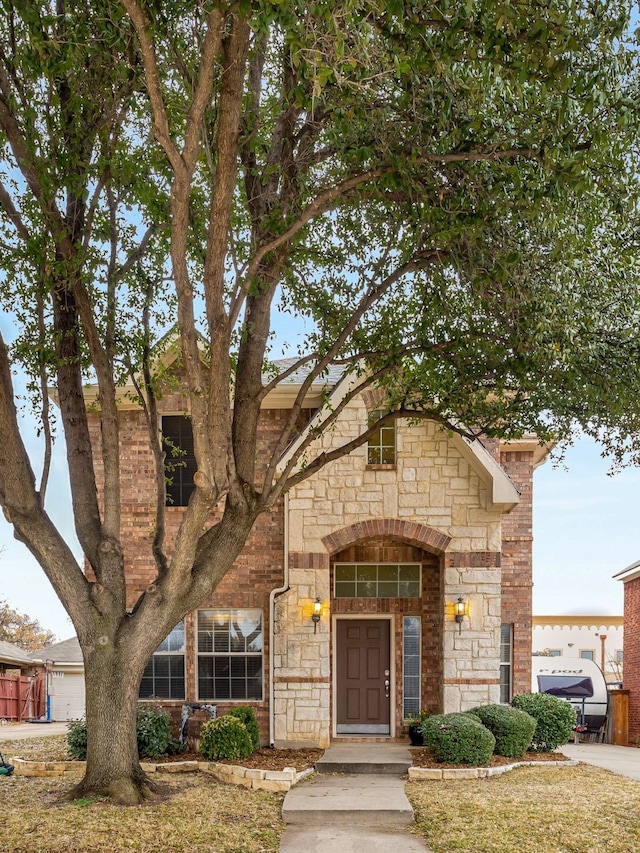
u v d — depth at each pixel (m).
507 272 9.51
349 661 17.17
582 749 19.70
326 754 14.52
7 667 32.47
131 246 12.57
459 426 15.69
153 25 7.78
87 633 10.66
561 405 12.03
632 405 10.81
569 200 9.02
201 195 11.91
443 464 16.14
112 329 11.57
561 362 10.51
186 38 10.19
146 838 8.77
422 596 17.08
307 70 6.93
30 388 12.56
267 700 16.45
